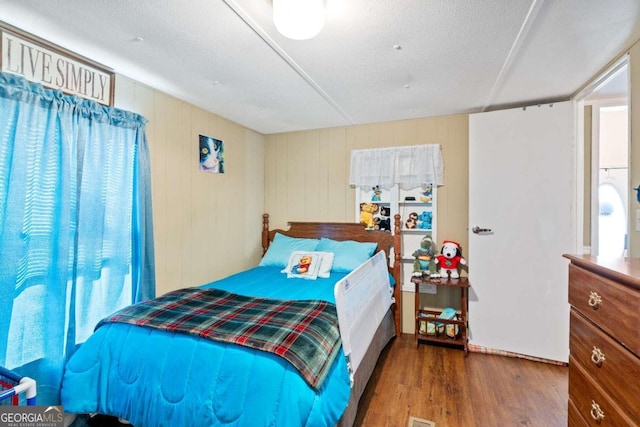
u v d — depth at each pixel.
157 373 1.40
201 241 2.83
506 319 2.62
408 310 3.14
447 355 2.62
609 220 3.32
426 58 1.88
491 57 1.86
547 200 2.48
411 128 3.15
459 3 1.37
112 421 1.75
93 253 1.91
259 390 1.22
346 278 1.75
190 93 2.46
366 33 1.61
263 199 3.79
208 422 1.25
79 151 1.82
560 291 2.45
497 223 2.64
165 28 1.58
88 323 1.89
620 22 1.50
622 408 1.00
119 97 2.12
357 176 3.29
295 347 1.33
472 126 2.73
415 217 3.14
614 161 3.33
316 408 1.22
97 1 1.37
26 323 1.59
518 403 1.95
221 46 1.75
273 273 2.88
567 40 1.67
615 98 2.46
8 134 1.53
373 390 2.10
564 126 2.43
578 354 1.30
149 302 1.86
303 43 1.71
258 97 2.54
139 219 2.18
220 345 1.38
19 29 1.59
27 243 1.60
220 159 3.06
